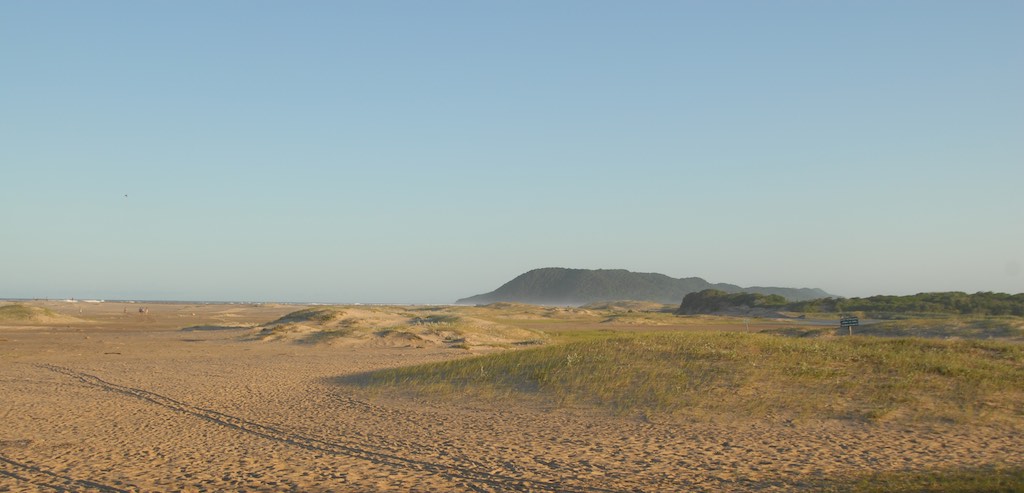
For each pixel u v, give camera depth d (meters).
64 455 14.26
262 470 12.77
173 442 15.48
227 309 155.38
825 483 10.93
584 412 17.30
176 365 31.56
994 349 22.69
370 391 22.12
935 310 92.06
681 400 17.44
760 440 14.03
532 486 11.38
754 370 19.67
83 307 146.00
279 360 33.81
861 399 16.83
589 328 79.31
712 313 125.94
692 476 11.68
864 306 103.56
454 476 12.09
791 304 116.44
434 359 33.34
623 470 12.20
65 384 25.28
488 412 18.02
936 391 17.27
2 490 11.66
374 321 57.34
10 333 56.50
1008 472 11.05
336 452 14.16
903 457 12.36
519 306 153.88
